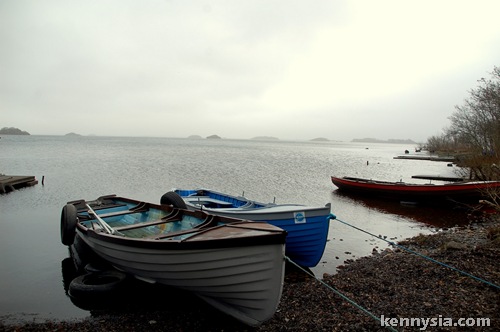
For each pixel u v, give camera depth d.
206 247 6.12
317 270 9.77
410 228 15.49
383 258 10.32
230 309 6.73
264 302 6.30
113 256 7.80
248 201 12.67
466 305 6.69
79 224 9.45
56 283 8.84
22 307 7.48
